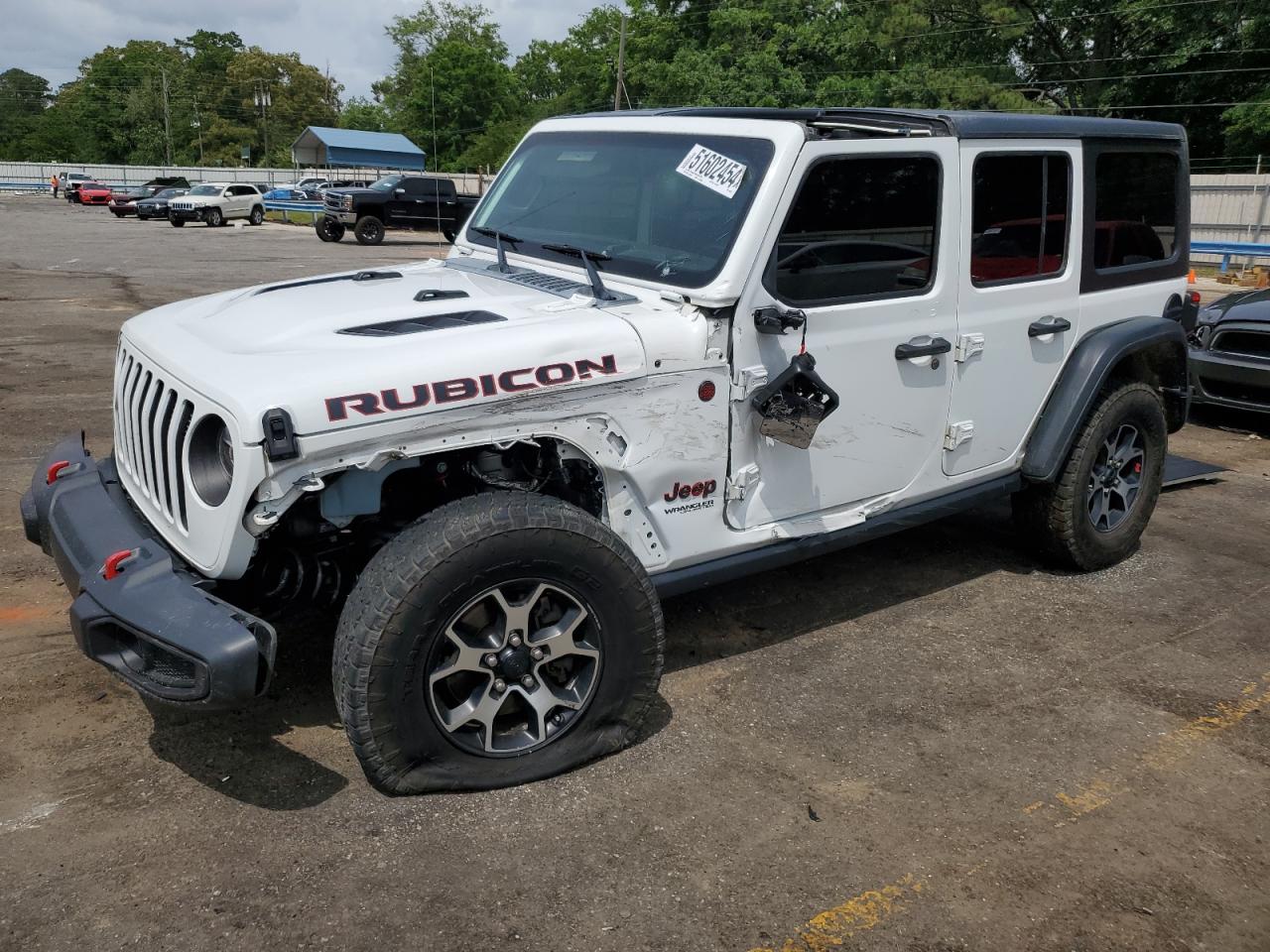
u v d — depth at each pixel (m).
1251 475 6.77
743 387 3.37
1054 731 3.55
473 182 41.28
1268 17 32.59
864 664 3.99
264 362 2.83
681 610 4.42
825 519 3.82
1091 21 37.75
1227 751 3.46
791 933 2.55
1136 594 4.74
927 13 38.69
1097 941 2.57
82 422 7.17
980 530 5.56
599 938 2.51
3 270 17.91
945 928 2.59
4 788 3.02
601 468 3.18
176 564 2.91
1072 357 4.57
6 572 4.54
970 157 3.93
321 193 38.72
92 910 2.54
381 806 2.98
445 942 2.48
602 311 3.27
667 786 3.14
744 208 3.34
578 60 56.84
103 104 106.38
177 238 28.72
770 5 42.28
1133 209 4.79
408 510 3.29
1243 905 2.72
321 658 3.84
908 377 3.87
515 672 3.01
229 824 2.89
